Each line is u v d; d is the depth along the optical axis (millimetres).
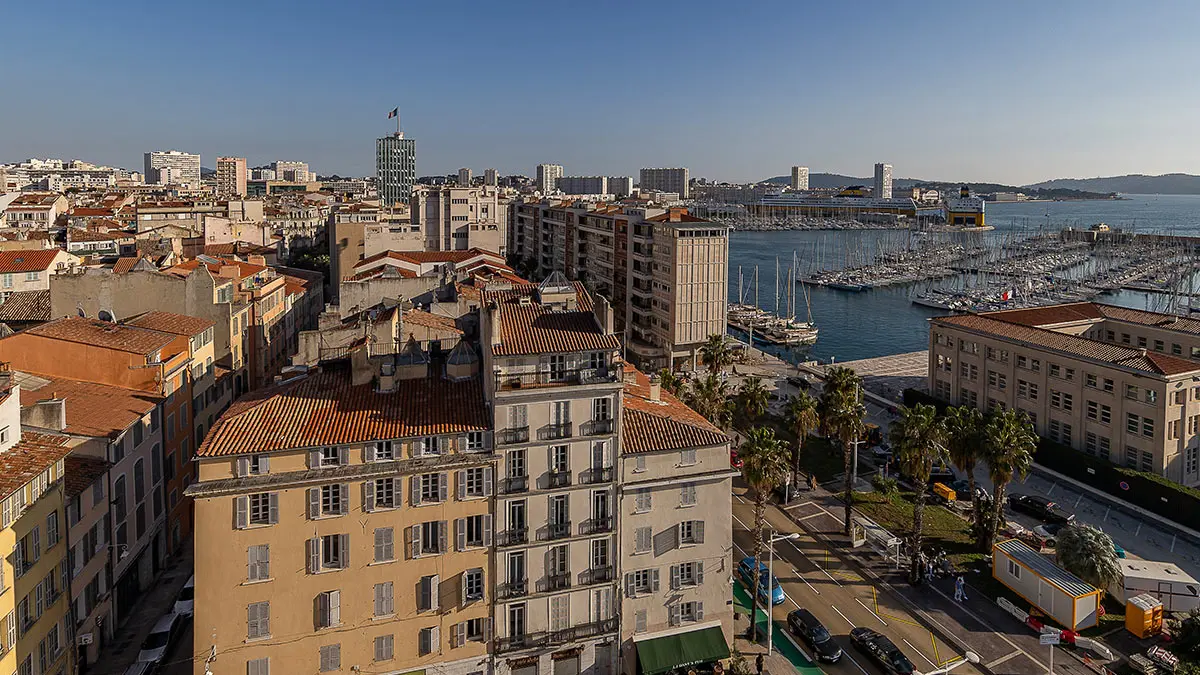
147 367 67875
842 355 182375
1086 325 115250
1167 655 55469
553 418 51188
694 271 145875
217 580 46125
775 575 68688
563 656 52812
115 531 58406
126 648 57125
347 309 103688
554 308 57562
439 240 191125
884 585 67375
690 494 55062
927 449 67125
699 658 54219
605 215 179625
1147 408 85688
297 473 47250
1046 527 78875
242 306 97688
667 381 98250
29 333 68438
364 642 48812
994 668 56031
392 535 48844
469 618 50812
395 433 49125
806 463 94875
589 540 52438
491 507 50469
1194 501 77750
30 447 48219
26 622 45094
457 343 61344
